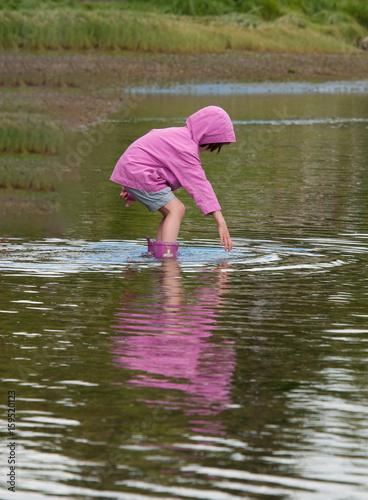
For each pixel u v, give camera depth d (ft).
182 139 38.42
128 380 22.41
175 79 147.54
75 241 40.65
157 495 16.80
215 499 16.65
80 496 16.83
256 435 19.21
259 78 156.87
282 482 17.25
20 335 26.09
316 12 222.89
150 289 31.63
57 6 172.24
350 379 22.54
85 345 25.16
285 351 24.71
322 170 66.90
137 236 41.98
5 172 63.93
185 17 193.06
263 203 51.52
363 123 104.78
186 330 26.61
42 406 20.74
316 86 152.25
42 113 97.76
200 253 37.99
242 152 78.79
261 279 33.14
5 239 41.04
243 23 191.11
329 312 28.63
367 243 40.22
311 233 42.55
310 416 20.22
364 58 186.80
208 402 20.98
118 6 195.21
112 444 18.81
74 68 140.97
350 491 16.96
